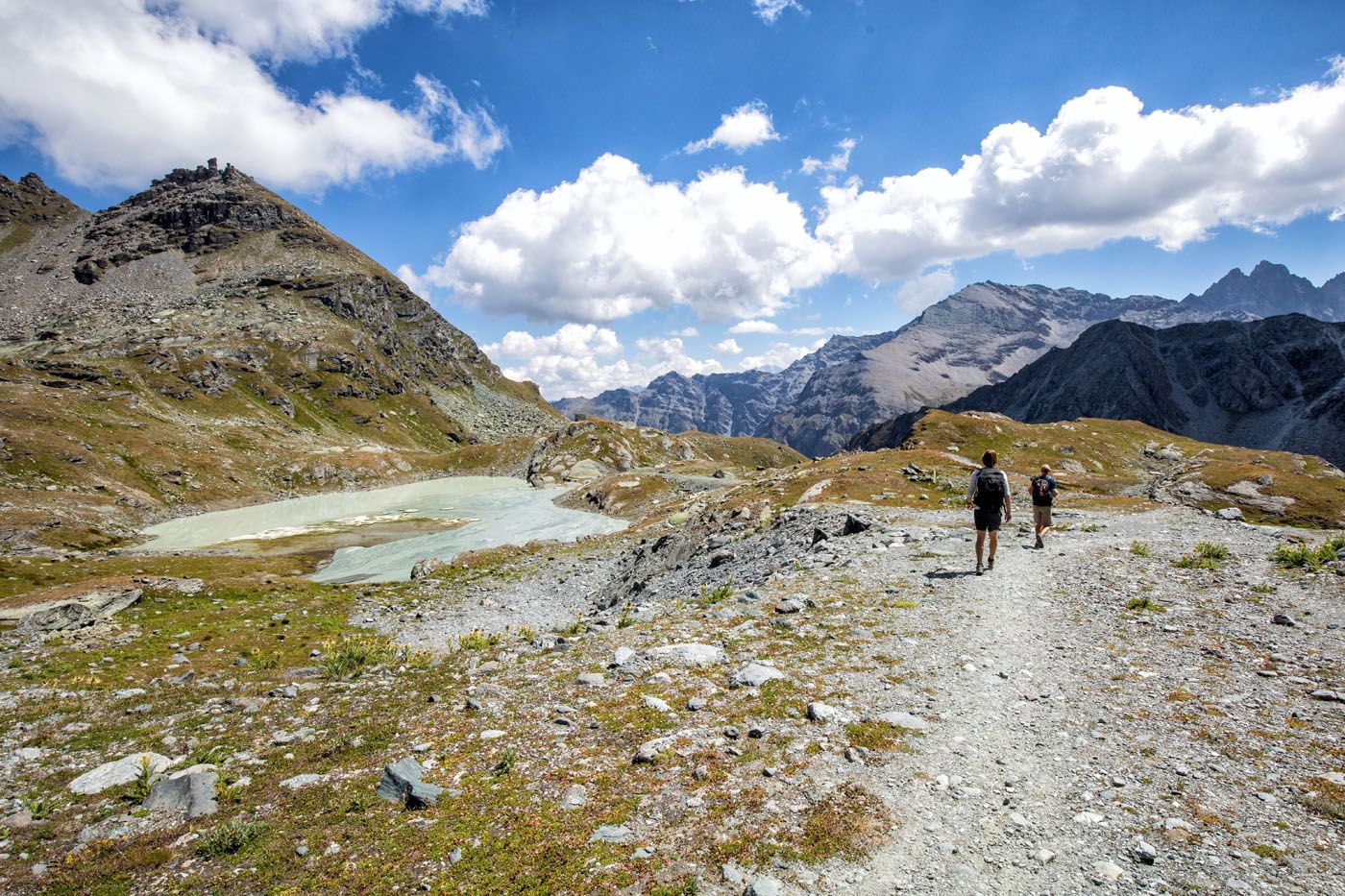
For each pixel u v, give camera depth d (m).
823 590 20.22
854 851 7.35
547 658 17.09
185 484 158.12
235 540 105.31
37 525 104.75
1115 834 7.34
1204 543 21.30
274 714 15.32
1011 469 103.88
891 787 8.66
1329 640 12.29
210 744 13.70
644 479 137.88
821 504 42.06
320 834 9.20
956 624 15.55
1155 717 10.06
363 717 14.28
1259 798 7.68
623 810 8.72
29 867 9.14
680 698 12.54
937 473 56.50
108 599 40.44
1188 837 7.09
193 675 22.52
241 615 41.62
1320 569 16.58
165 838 9.65
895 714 10.83
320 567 79.69
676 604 23.08
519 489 190.00
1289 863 6.50
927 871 6.95
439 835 8.67
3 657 28.41
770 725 10.87
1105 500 37.66
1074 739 9.66
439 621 41.78
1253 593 15.54
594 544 76.94
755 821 8.10
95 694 19.53
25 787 12.18
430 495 178.12
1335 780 7.79
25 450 135.25
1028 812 7.90
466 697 14.55
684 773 9.52
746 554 34.81
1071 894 6.45
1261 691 10.55
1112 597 16.52
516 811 9.01
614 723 11.66
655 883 7.11
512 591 51.91
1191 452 149.25
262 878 8.29
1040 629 14.77
